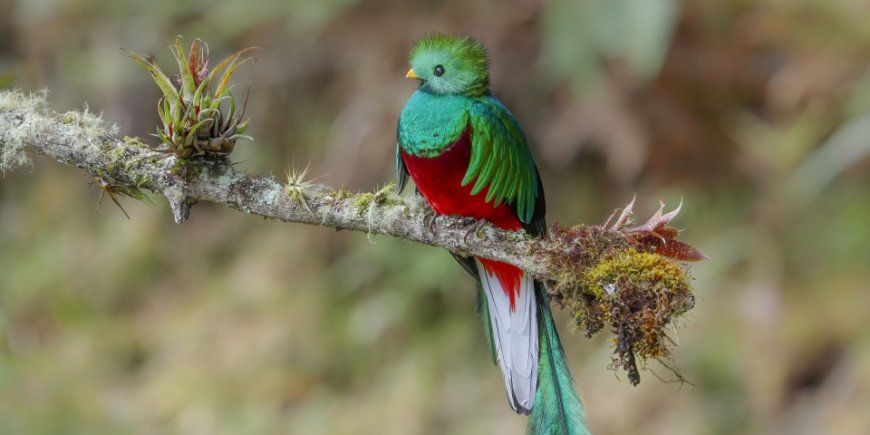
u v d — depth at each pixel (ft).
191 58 16.89
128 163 17.31
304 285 40.70
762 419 34.58
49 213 45.44
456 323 38.55
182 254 44.06
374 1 39.50
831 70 36.65
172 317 42.14
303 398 38.27
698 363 35.83
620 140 36.63
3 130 17.61
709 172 38.22
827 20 37.14
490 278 20.71
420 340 38.68
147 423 37.81
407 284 38.81
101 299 43.42
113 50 41.81
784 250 36.86
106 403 38.34
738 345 35.70
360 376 38.70
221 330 40.60
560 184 40.09
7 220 46.50
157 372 40.04
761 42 37.58
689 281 17.37
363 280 39.73
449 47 21.08
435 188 21.08
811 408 34.53
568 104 37.63
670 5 34.09
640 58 33.63
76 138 17.47
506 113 21.08
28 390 35.37
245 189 17.53
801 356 35.65
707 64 37.55
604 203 39.37
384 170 37.96
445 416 36.83
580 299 16.71
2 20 44.32
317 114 41.47
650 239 17.11
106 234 44.29
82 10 42.78
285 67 41.16
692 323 36.45
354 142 38.19
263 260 41.78
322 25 39.55
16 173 47.01
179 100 16.63
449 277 37.70
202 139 17.08
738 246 36.76
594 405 35.78
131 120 42.16
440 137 20.61
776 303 35.65
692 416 34.71
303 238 41.34
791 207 36.29
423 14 38.81
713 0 37.01
